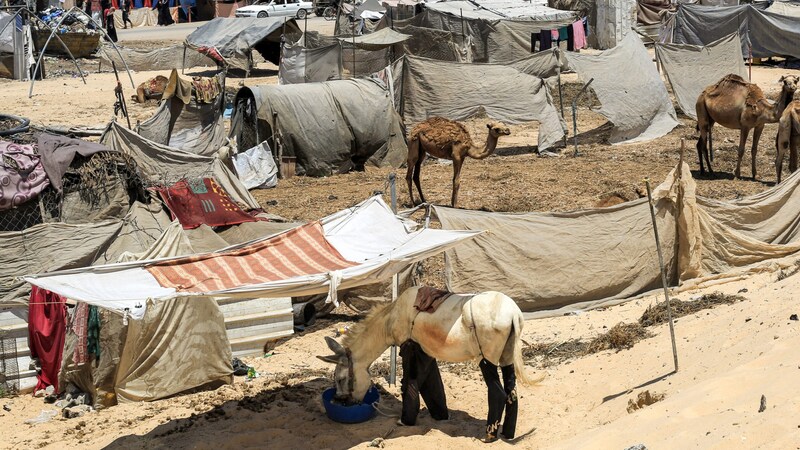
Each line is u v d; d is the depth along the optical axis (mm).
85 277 8711
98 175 14688
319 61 33938
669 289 14430
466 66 25484
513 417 9195
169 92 23562
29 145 14883
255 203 17375
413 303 9289
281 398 11008
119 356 11336
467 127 29016
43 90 35312
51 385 11828
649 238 14281
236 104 23984
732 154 24469
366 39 36312
